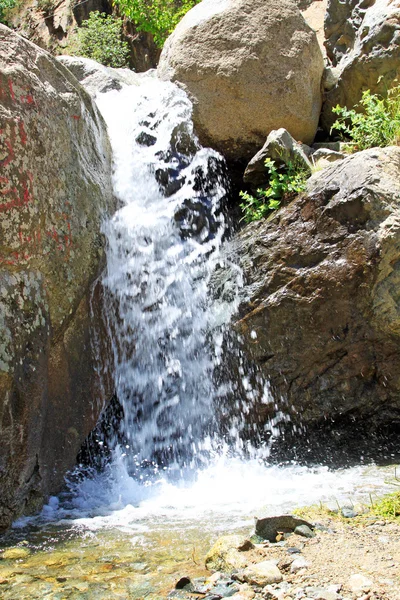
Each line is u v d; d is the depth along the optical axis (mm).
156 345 5996
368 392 5555
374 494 4426
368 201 5359
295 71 6875
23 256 4270
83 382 5023
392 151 5691
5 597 3107
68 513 4414
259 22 6930
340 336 5504
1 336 4012
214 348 5828
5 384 3990
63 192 4789
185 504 4504
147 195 6375
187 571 3297
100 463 5535
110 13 18453
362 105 7145
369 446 5605
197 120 6859
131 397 5832
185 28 7117
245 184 7008
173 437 5844
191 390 5875
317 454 5562
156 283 6082
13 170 4227
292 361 5602
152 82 7125
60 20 19516
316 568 3115
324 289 5500
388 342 5422
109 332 5465
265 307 5641
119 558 3525
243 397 5723
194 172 6809
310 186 5801
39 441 4359
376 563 3139
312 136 7137
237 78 6785
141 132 6691
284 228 5766
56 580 3277
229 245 6145
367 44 7043
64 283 4688
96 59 15859
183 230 6520
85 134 5406
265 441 5688
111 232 5621
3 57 4445
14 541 3871
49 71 4992
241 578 3096
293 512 4008
